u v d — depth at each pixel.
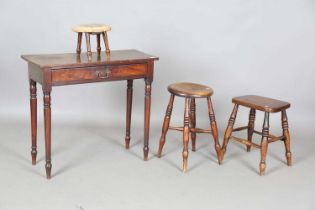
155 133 4.61
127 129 4.10
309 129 4.70
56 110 4.91
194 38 4.77
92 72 3.42
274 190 3.40
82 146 4.17
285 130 3.77
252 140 4.47
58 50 4.77
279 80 4.82
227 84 4.87
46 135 3.38
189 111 3.64
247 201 3.21
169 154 4.05
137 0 4.69
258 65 4.80
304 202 3.22
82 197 3.19
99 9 4.71
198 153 4.10
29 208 3.02
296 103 4.85
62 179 3.47
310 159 4.02
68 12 4.69
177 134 4.60
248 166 3.83
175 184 3.45
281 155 4.09
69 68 3.32
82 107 4.92
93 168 3.69
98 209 3.04
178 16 4.72
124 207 3.07
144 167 3.75
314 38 4.69
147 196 3.24
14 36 4.71
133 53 3.86
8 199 3.13
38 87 4.84
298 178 3.62
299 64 4.77
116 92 4.88
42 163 3.75
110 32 4.76
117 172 3.63
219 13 4.70
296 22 4.67
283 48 4.74
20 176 3.50
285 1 4.63
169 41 4.79
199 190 3.36
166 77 4.87
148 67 3.67
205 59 4.82
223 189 3.38
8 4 4.63
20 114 4.82
